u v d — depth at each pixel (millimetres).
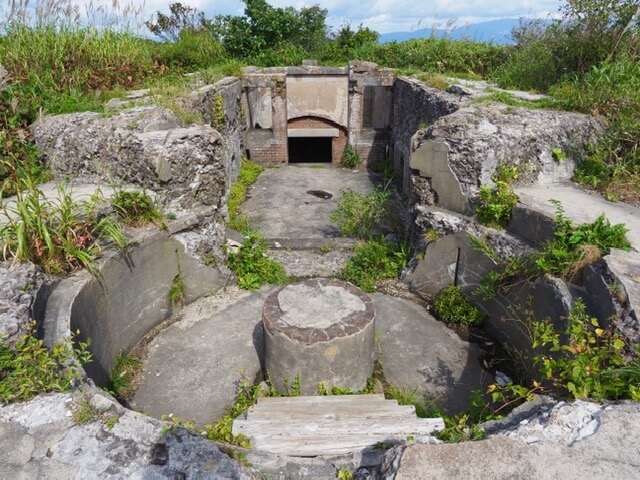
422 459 2424
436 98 8969
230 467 2725
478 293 6004
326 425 3443
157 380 5250
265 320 5016
